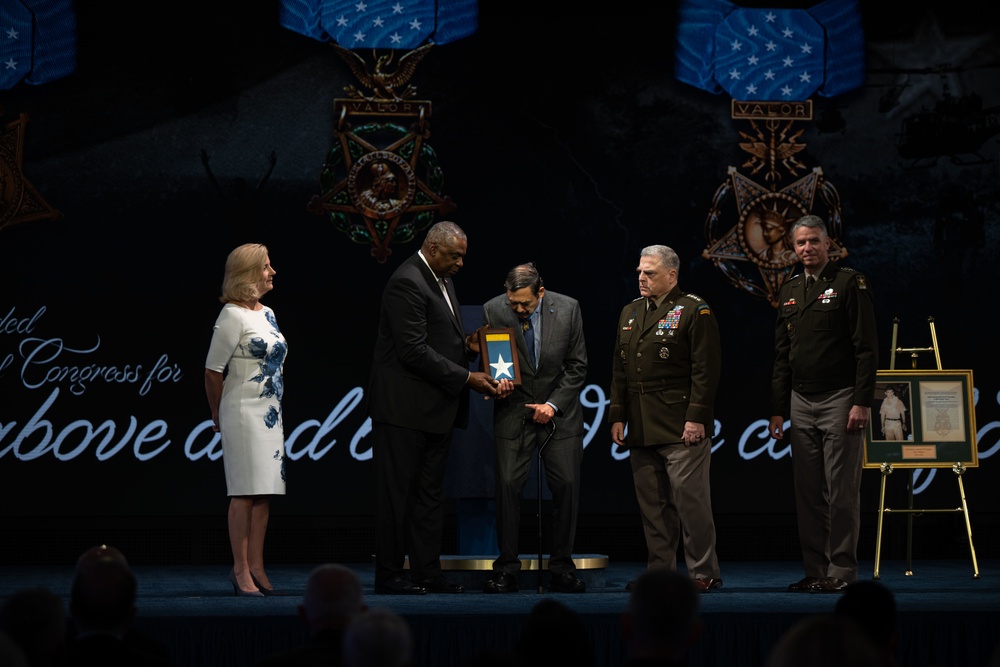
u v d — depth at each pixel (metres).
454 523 13.65
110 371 13.44
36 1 13.51
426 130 13.85
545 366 10.19
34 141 13.46
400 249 13.80
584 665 4.70
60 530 13.36
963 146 14.21
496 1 13.99
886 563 13.53
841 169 14.16
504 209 13.88
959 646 7.82
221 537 13.55
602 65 14.03
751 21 14.16
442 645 7.56
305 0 13.80
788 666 3.16
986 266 14.17
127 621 4.77
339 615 4.75
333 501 13.60
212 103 13.68
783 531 13.99
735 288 14.02
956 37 14.27
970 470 14.04
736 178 14.06
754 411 13.97
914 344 14.08
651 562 10.62
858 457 10.06
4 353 13.30
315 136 13.77
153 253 13.55
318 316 13.68
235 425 9.69
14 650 3.45
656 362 10.46
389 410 9.87
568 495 10.13
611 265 13.92
